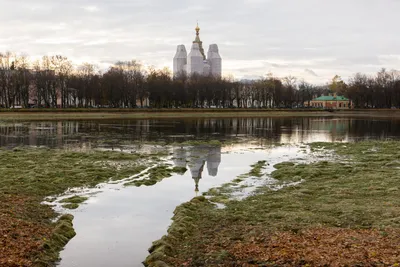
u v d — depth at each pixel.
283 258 18.14
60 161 46.06
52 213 26.73
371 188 31.88
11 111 134.25
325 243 19.72
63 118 133.88
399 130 103.69
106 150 58.78
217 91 194.12
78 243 21.84
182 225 23.53
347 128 109.62
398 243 19.27
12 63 169.25
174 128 102.94
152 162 48.31
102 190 33.75
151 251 20.58
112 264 19.25
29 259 18.72
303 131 98.75
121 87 171.62
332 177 37.78
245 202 29.36
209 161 50.16
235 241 21.00
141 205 29.34
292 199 29.47
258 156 54.66
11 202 27.83
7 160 46.12
